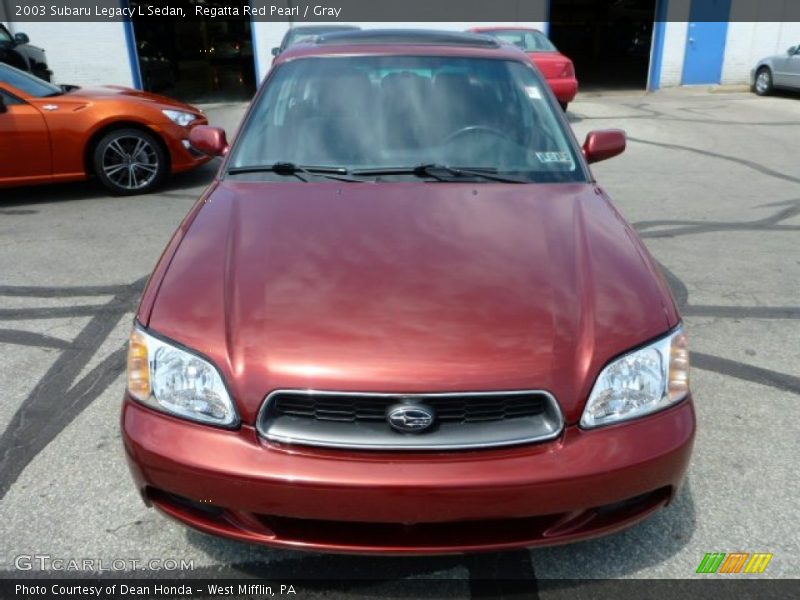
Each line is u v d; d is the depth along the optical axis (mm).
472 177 2949
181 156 7195
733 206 6641
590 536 2025
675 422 2045
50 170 6664
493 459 1897
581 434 1954
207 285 2217
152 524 2475
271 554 2359
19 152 6461
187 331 2062
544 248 2418
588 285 2229
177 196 7012
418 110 3215
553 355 1982
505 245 2426
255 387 1939
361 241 2434
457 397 1914
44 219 6223
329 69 3381
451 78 3342
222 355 1992
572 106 13555
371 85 3301
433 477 1865
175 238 2557
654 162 8586
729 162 8578
